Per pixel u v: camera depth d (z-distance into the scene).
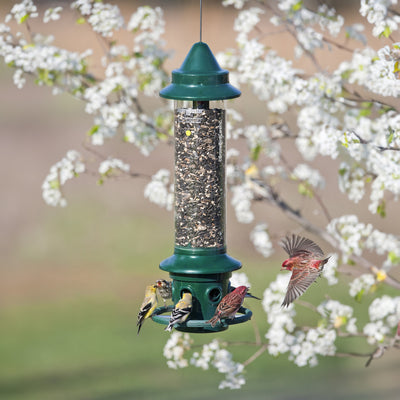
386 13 11.24
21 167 32.53
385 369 20.02
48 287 24.56
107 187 30.00
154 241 26.92
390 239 11.78
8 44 12.61
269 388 19.14
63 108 39.22
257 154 12.98
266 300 11.44
